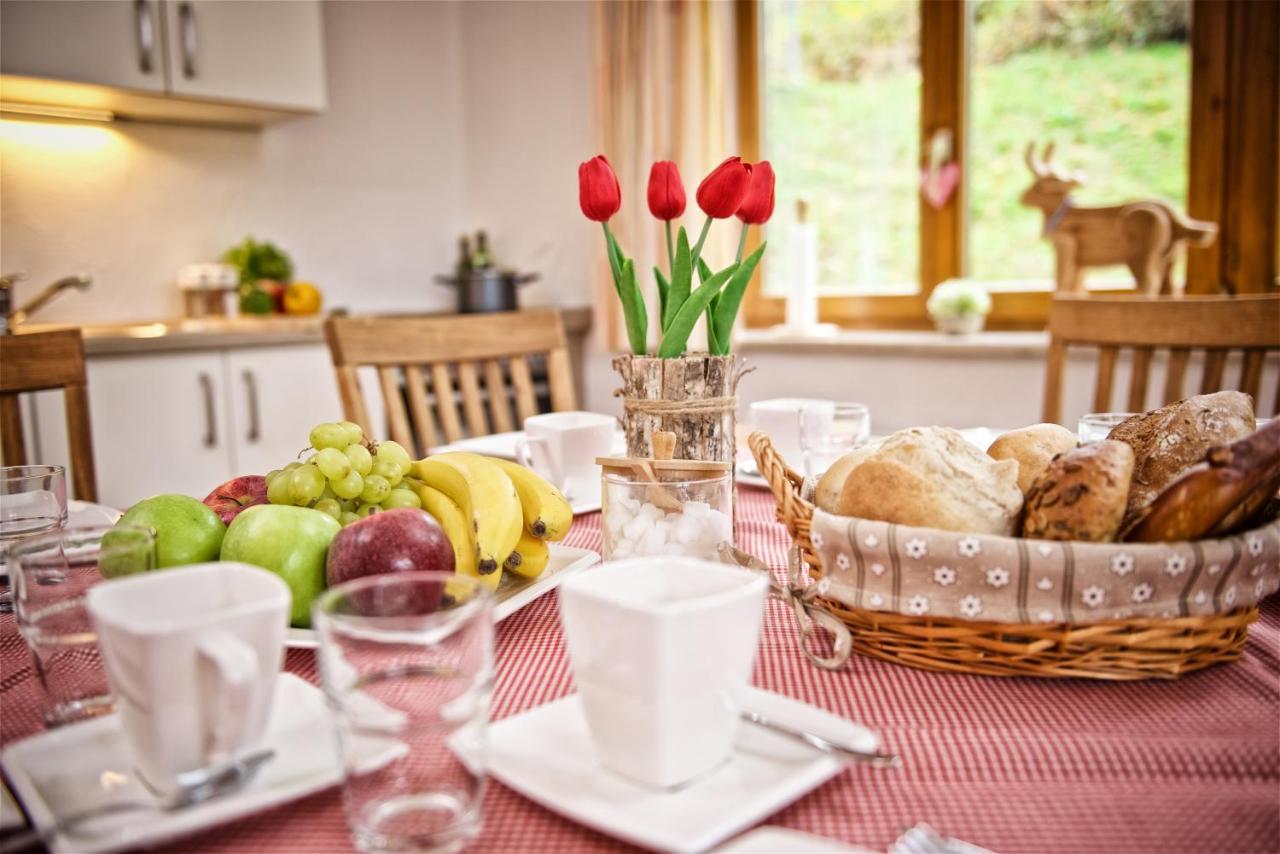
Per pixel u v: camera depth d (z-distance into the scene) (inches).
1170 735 21.1
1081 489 23.3
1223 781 19.6
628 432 36.7
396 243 129.9
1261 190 84.7
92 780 19.0
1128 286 90.9
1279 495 27.7
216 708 17.4
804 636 26.0
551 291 127.2
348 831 17.7
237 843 17.4
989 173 97.5
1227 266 86.9
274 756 19.4
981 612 23.2
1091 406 87.4
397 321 63.3
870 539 23.8
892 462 25.3
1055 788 19.3
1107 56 90.3
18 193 99.6
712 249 103.6
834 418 43.3
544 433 43.7
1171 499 23.3
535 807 18.5
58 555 22.9
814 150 107.4
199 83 95.3
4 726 23.1
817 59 105.7
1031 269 96.6
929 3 97.4
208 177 112.4
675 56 102.0
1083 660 23.5
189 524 27.2
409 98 129.3
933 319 101.7
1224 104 85.2
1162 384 84.1
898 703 23.0
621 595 19.5
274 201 118.0
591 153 120.3
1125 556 22.2
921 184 100.3
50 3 85.7
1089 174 92.6
